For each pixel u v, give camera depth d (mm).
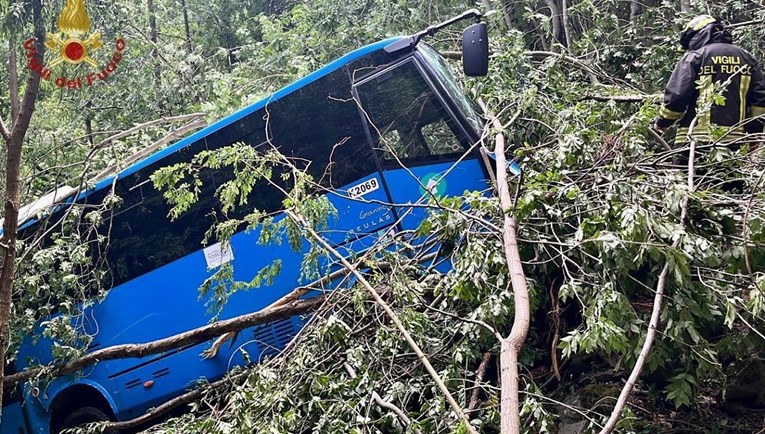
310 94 6281
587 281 3865
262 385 4242
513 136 5859
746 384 4125
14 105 8211
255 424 4168
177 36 15039
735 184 4438
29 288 6188
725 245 3732
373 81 6094
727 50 5129
